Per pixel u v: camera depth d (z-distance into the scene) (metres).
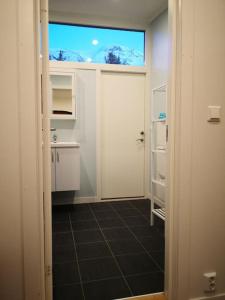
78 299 1.62
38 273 1.30
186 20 1.39
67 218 3.12
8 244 1.26
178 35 1.41
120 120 3.88
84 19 3.59
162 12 3.41
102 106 3.81
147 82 3.88
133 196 4.01
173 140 1.49
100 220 3.05
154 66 3.71
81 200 3.79
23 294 1.30
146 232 2.68
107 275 1.88
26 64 1.20
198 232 1.52
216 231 1.55
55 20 3.49
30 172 1.25
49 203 1.37
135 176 4.00
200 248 1.53
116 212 3.35
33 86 1.22
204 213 1.52
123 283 1.79
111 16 3.64
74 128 3.70
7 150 1.22
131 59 3.86
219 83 1.47
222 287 1.58
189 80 1.42
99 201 3.85
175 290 1.52
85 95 3.69
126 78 3.85
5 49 1.18
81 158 3.77
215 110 1.47
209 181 1.51
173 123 1.48
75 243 2.42
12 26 1.18
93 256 2.17
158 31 3.55
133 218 3.12
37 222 1.28
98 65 3.68
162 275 1.89
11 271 1.27
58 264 2.04
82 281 1.81
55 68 3.51
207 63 1.45
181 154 1.44
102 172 3.89
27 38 1.19
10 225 1.25
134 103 3.91
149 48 3.83
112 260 2.10
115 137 3.89
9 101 1.20
